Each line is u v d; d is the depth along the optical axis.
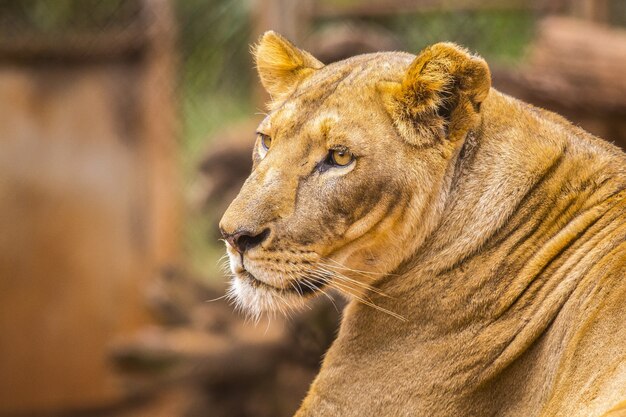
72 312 15.18
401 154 5.70
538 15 13.23
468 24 13.61
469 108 5.70
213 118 15.65
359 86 5.80
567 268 5.55
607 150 5.95
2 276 15.12
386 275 5.92
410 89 5.70
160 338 13.95
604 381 4.82
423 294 5.79
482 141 5.83
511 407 5.56
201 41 15.23
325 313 11.77
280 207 5.69
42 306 15.16
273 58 6.60
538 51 12.22
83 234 15.12
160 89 15.04
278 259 5.69
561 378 5.08
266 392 13.43
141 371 14.04
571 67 11.88
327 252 5.75
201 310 14.37
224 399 13.77
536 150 5.80
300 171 5.73
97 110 15.10
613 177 5.75
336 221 5.71
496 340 5.59
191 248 15.20
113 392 15.09
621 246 5.33
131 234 15.12
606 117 11.95
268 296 5.81
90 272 15.14
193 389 14.25
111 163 15.10
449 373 5.65
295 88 6.32
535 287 5.61
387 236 5.79
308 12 14.13
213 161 14.58
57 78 15.06
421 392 5.68
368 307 5.98
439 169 5.75
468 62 5.65
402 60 6.03
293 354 13.11
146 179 15.10
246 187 5.79
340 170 5.70
